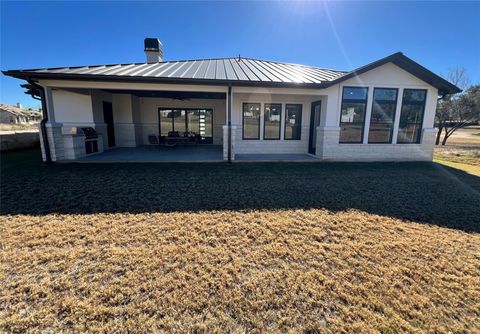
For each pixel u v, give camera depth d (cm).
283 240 354
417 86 995
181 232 372
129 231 373
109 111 1306
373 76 970
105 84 853
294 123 1176
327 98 969
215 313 222
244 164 917
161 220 415
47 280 260
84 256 305
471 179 726
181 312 222
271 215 445
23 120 3791
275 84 887
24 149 1272
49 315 216
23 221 404
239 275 274
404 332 206
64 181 650
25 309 222
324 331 206
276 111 1157
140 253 313
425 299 244
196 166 870
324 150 997
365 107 997
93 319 213
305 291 251
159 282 260
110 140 1323
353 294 249
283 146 1180
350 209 481
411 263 304
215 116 1552
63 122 1122
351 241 356
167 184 634
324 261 304
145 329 204
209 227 391
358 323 214
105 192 562
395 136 1024
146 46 1360
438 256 321
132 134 1373
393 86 984
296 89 945
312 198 543
